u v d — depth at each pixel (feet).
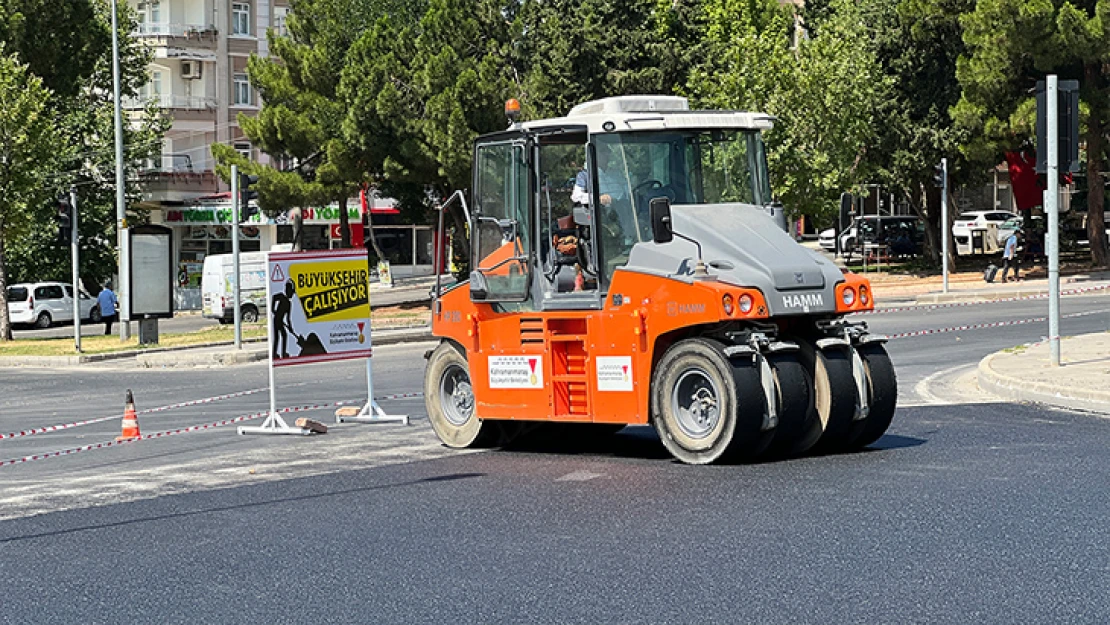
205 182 239.30
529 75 166.91
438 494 38.75
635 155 44.37
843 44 173.78
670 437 41.93
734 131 45.57
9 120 142.00
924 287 145.79
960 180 179.11
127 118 211.20
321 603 26.73
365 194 221.05
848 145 170.09
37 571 30.83
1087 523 31.14
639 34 179.93
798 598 25.54
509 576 28.25
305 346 57.93
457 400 50.11
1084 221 212.02
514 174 46.55
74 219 126.00
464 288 48.42
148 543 33.50
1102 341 76.54
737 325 41.81
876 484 36.96
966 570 27.22
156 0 239.71
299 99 166.91
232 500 39.34
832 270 42.55
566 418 45.11
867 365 43.04
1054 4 142.61
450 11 157.58
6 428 69.05
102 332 173.78
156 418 69.05
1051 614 23.94
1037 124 63.98
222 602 27.17
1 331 147.02
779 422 40.96
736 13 224.94
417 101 152.35
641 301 42.52
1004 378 60.13
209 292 170.40
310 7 174.60
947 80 173.88
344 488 40.63
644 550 30.09
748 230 42.86
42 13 175.83
